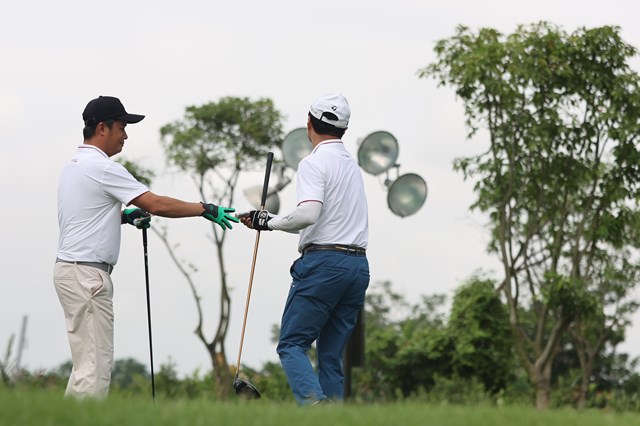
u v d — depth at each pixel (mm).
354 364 31953
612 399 42469
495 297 64750
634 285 70938
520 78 55906
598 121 56562
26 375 18875
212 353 79500
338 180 18062
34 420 11688
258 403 14695
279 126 79875
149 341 19547
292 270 18188
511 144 57531
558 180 58719
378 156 36719
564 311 58625
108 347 17859
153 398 15203
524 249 59812
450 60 56688
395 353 66812
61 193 18062
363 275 18203
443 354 65125
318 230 17984
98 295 17734
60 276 17828
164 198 18109
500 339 65062
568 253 62969
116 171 17938
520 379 69312
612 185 58344
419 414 13172
